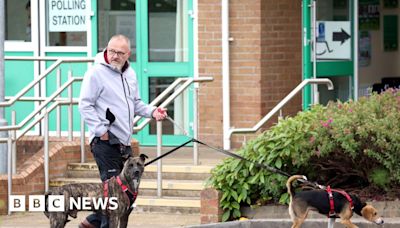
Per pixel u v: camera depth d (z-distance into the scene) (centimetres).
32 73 1884
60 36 1884
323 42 1823
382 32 2084
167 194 1489
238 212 1365
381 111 1362
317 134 1340
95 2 1859
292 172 1380
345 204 1216
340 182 1395
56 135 1769
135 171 1147
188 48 1803
